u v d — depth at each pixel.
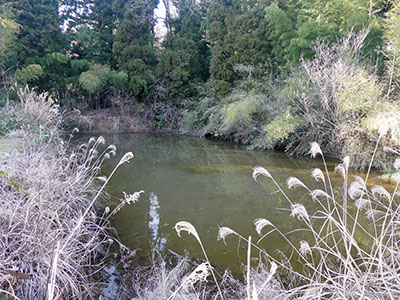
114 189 5.43
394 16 7.20
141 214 4.20
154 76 16.81
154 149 10.75
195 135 15.33
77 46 17.22
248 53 12.97
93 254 2.90
